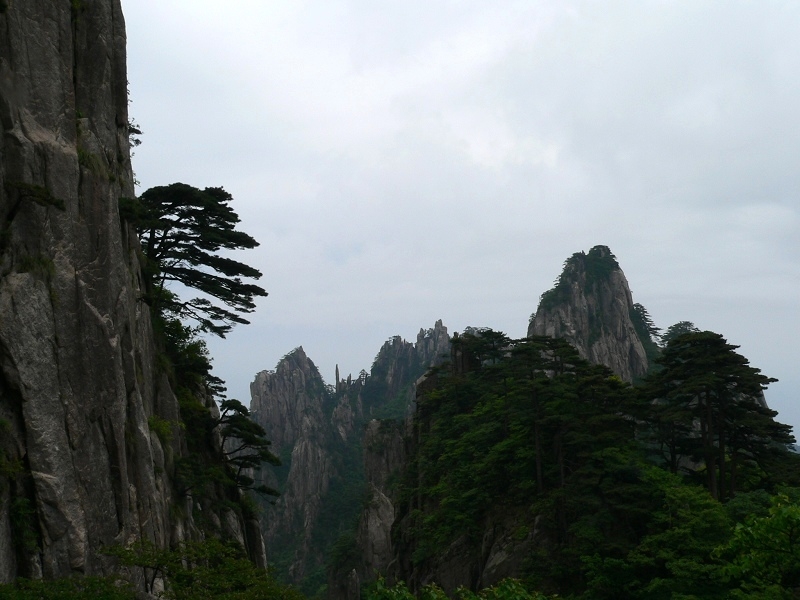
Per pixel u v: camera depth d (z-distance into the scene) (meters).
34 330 28.86
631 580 43.47
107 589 24.52
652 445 64.56
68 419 30.39
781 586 25.53
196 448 53.03
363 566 120.94
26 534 26.80
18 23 30.17
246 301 53.38
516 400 62.03
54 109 31.92
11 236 28.81
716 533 40.31
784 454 48.28
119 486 32.94
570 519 51.72
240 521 55.59
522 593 26.64
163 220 49.62
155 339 48.88
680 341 49.03
